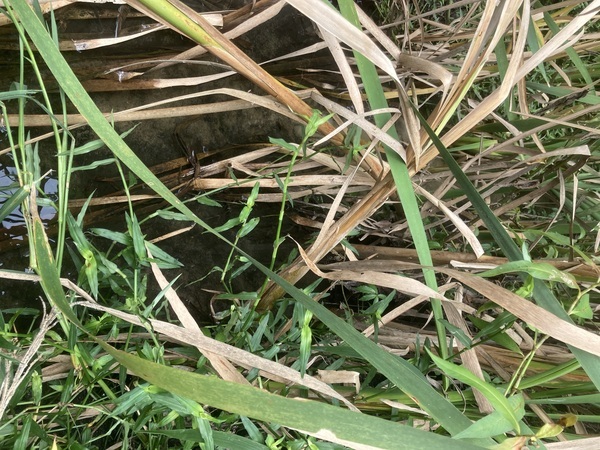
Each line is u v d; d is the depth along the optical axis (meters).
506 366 0.80
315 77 1.22
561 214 1.06
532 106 1.29
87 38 0.99
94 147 0.55
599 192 1.05
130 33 1.04
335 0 1.23
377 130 0.63
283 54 1.20
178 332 0.53
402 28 1.29
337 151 1.15
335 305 1.12
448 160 0.60
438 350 0.80
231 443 0.50
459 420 0.48
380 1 1.31
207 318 1.00
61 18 0.98
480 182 1.06
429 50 1.24
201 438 0.50
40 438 0.53
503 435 0.57
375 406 0.70
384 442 0.40
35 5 0.54
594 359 0.54
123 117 0.94
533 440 0.45
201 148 1.08
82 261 0.91
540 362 0.76
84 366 0.55
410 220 0.66
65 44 0.96
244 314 0.69
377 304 0.73
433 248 0.98
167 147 1.04
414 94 0.80
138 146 1.02
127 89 1.00
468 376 0.42
